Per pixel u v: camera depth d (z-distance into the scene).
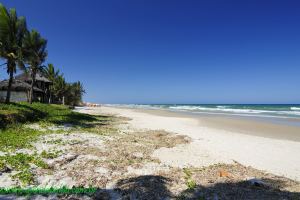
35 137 12.20
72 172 7.96
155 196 6.39
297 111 53.03
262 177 8.10
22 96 36.75
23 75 42.06
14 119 15.14
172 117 34.16
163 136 16.25
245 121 27.97
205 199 6.23
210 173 8.43
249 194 6.51
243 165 9.76
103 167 8.56
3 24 20.45
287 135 17.34
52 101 51.12
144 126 21.91
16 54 21.34
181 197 6.35
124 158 9.82
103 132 16.33
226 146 13.22
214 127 22.03
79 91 65.88
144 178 7.64
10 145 10.24
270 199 6.18
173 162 9.85
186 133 17.86
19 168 7.79
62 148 10.61
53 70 50.03
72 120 20.84
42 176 7.51
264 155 11.37
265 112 49.66
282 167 9.56
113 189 6.78
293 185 7.37
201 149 12.41
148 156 10.50
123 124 22.89
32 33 25.64
